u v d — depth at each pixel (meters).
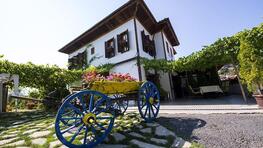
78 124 2.68
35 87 9.55
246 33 5.52
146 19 13.06
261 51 4.95
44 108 7.85
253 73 4.97
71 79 10.87
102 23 12.88
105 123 4.34
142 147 2.66
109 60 13.01
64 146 2.72
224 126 3.52
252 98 7.99
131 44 11.59
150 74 12.02
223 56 8.08
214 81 13.42
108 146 2.75
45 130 3.86
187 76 14.71
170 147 2.65
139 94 4.29
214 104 7.02
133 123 4.30
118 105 4.77
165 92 12.38
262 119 3.73
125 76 4.39
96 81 3.10
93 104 3.11
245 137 2.79
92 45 14.97
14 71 8.41
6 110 8.12
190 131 3.44
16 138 3.32
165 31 15.98
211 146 2.57
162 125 4.04
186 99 11.48
